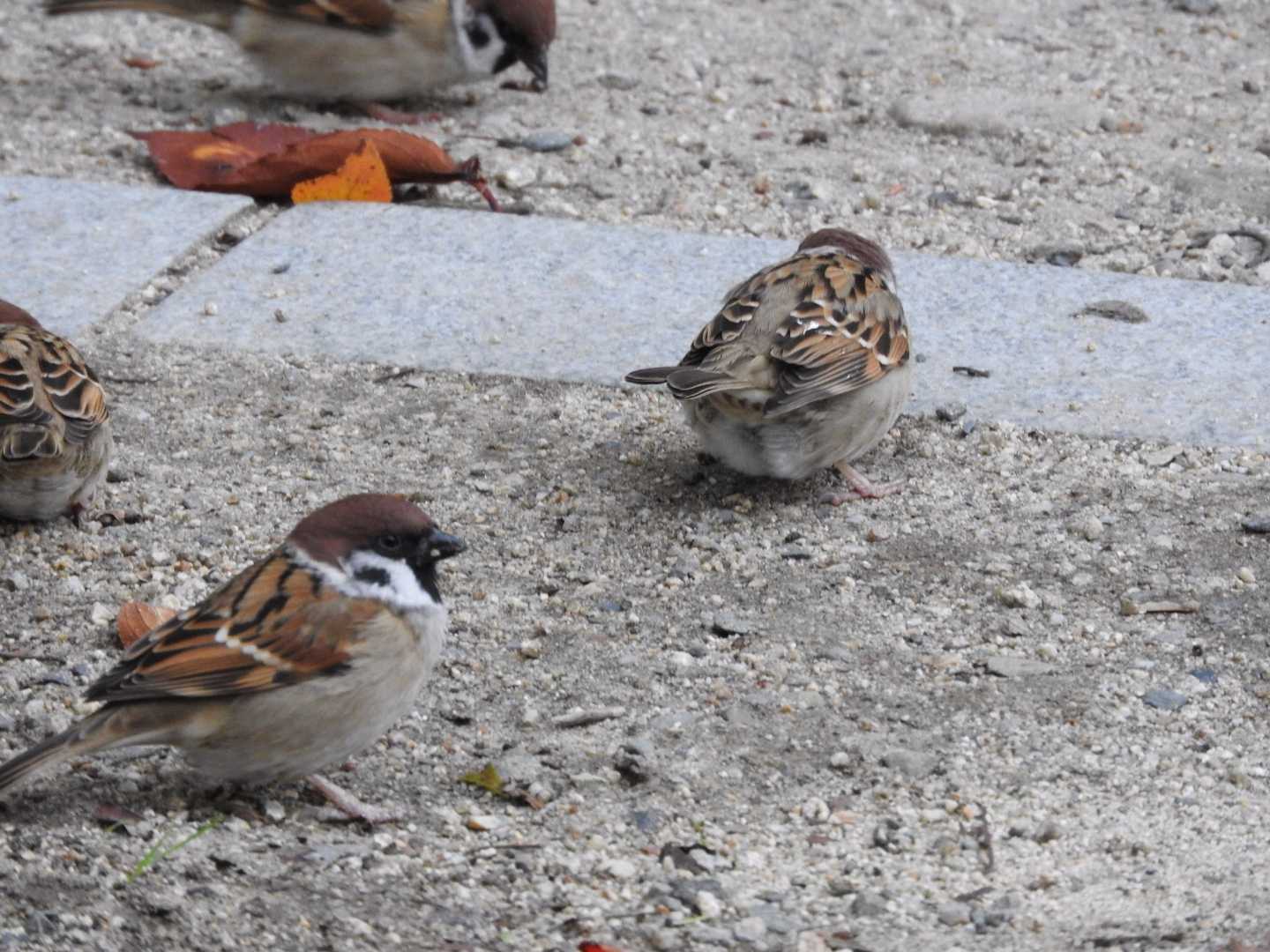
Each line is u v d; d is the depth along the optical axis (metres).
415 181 15.28
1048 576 10.33
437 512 10.97
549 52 19.12
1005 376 12.45
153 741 7.52
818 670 9.42
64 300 13.38
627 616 9.93
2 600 9.90
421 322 13.22
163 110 17.38
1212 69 18.72
